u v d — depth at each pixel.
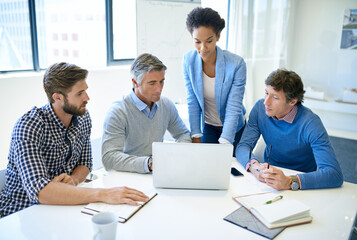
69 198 1.27
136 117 1.79
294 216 1.17
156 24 3.16
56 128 1.51
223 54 1.96
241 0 3.57
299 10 3.79
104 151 1.70
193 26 1.75
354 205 1.33
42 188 1.29
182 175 1.41
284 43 3.84
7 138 2.56
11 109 2.55
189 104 2.11
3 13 2.61
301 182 1.45
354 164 3.33
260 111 1.86
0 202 1.48
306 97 3.95
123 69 3.34
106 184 1.48
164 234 1.09
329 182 1.46
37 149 1.40
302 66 3.91
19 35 2.74
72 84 1.43
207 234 1.09
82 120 1.66
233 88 1.96
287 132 1.73
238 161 1.79
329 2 3.58
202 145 1.37
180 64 3.44
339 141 3.64
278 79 1.60
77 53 3.21
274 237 1.08
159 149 1.39
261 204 1.28
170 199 1.34
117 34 3.43
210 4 3.86
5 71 2.69
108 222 1.05
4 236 1.07
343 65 3.64
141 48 3.11
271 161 1.91
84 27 3.19
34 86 2.68
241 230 1.12
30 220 1.17
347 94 3.67
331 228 1.15
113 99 3.30
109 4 3.25
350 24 3.49
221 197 1.37
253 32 3.71
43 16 2.87
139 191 1.34
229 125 1.93
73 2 3.06
